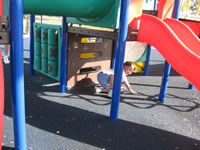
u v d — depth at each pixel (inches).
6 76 145.6
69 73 126.7
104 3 84.0
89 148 70.9
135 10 88.7
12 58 58.2
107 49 144.2
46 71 142.6
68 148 69.9
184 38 102.7
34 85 132.2
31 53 149.5
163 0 106.7
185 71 79.7
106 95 119.8
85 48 130.5
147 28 91.2
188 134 85.1
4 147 68.1
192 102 122.0
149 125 90.0
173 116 100.8
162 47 86.7
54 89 127.4
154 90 139.7
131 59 168.6
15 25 56.1
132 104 112.2
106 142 75.2
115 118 93.0
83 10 83.9
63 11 80.7
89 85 140.3
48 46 132.7
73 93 123.0
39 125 83.6
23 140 65.6
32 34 146.3
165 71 115.0
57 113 95.3
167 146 76.0
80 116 94.0
